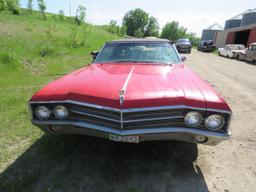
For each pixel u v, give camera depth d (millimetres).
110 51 3551
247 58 14516
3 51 7914
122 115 1944
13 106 4121
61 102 2123
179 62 3354
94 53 4031
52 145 2846
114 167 2426
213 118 1959
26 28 14148
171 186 2168
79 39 14883
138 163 2506
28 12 30125
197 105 1953
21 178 2229
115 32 44094
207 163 2553
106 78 2393
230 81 7383
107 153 2680
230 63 13391
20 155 2625
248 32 24578
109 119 2016
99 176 2281
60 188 2107
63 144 2869
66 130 2268
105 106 1978
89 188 2115
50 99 2146
